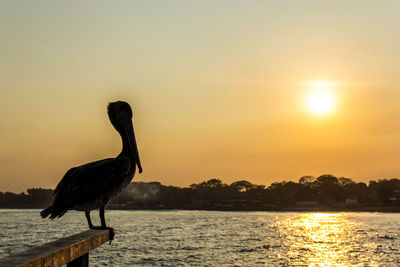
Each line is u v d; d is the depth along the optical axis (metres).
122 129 8.04
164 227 94.06
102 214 7.09
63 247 4.44
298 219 142.00
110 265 40.69
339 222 121.19
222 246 57.22
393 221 126.88
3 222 109.12
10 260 3.62
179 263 42.50
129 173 7.58
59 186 7.06
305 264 43.19
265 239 67.50
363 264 43.19
